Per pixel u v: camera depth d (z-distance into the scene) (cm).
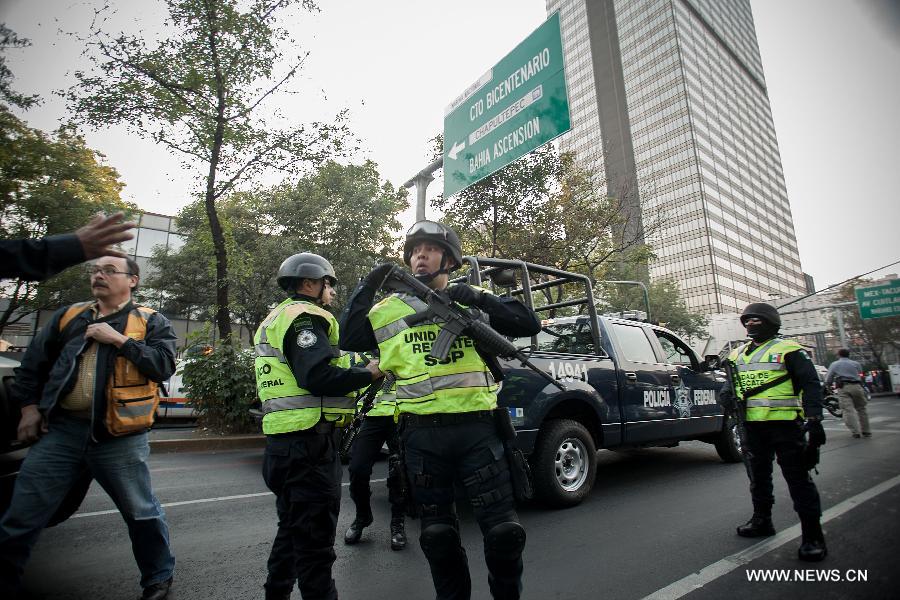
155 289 2316
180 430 990
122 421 243
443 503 201
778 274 9700
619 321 550
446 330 197
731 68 9850
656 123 8325
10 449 255
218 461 721
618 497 475
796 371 330
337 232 2216
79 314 253
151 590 262
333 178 2186
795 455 322
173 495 505
